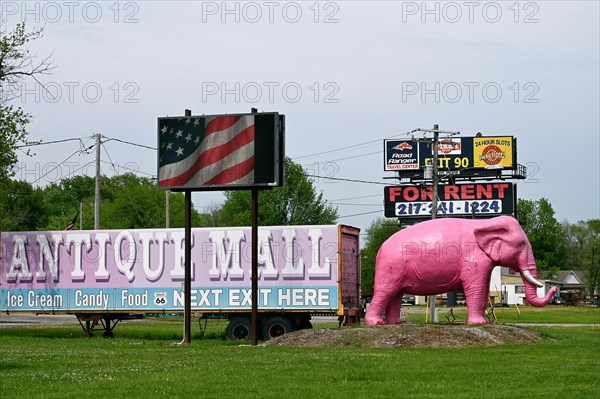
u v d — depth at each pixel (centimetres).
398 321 4262
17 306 5125
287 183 10662
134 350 3791
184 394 2297
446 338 3750
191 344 4272
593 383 2525
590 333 4769
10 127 5662
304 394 2284
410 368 2861
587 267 16738
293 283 4675
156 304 4909
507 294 12688
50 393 2323
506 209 10794
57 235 5088
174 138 4241
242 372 2773
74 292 5050
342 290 4650
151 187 13412
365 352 3450
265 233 4722
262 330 4769
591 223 16900
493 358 3200
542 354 3359
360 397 2227
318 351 3522
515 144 10981
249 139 4144
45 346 4147
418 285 4175
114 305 4975
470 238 4128
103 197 15925
